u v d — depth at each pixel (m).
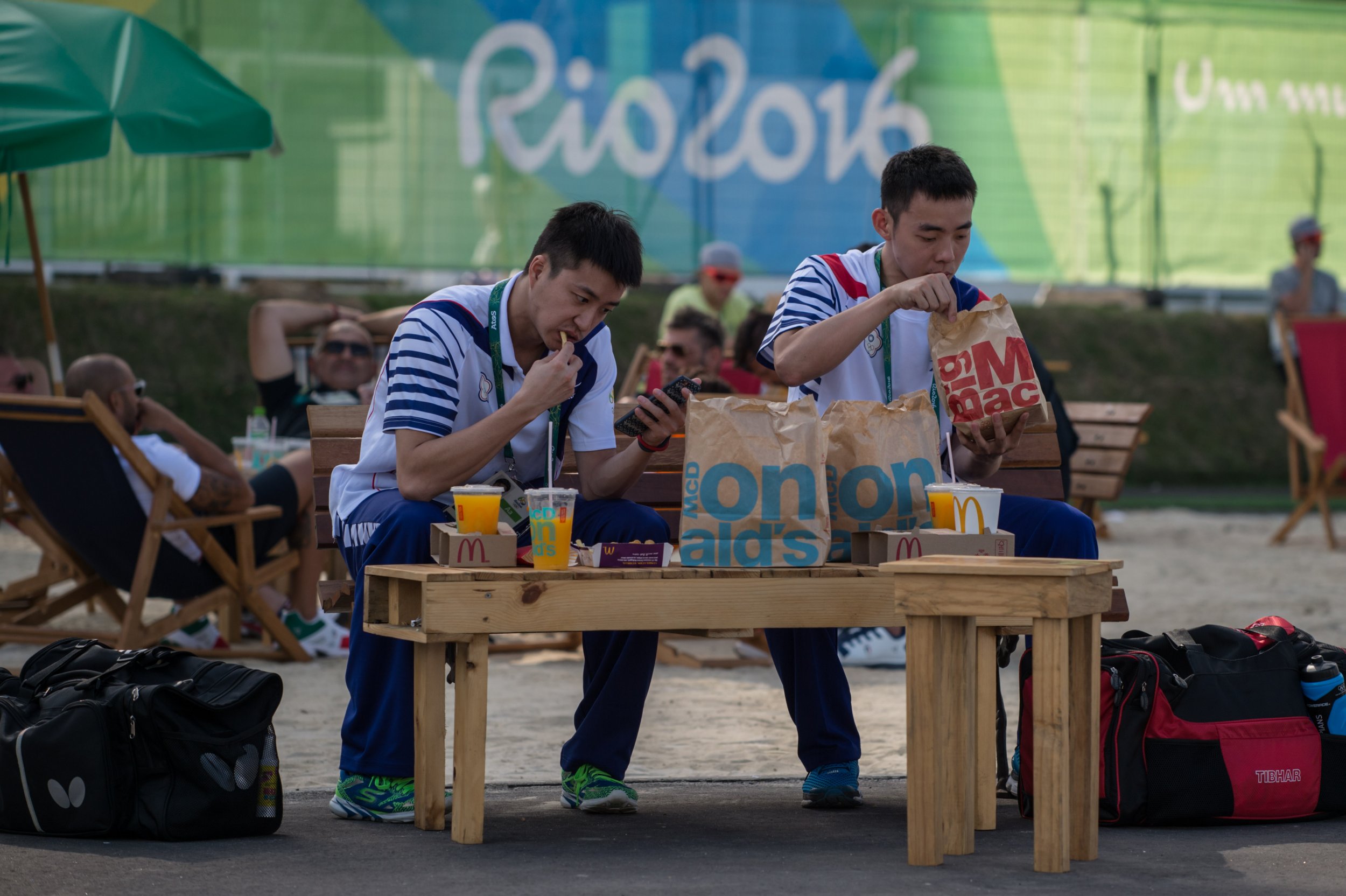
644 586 4.92
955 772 4.83
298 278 21.06
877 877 4.49
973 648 5.02
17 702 5.26
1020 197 23.41
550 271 5.32
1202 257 24.06
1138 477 23.34
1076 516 5.73
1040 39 23.23
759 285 22.17
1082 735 4.77
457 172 21.34
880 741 7.35
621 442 6.65
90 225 20.53
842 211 22.41
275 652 9.96
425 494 5.30
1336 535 18.53
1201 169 23.94
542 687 9.05
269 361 11.30
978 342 5.59
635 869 4.62
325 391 11.26
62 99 8.97
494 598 4.80
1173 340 23.88
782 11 22.11
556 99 21.53
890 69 22.61
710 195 21.98
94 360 9.15
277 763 5.19
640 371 14.16
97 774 5.00
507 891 4.32
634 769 6.67
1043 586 4.43
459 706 4.99
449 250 21.38
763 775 6.53
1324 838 5.18
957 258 5.92
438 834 5.17
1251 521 20.14
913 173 5.82
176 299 20.44
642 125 21.80
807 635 5.79
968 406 5.56
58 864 4.63
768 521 5.09
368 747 5.39
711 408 5.14
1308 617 11.84
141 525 9.23
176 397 20.02
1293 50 24.05
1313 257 22.69
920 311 5.89
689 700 8.66
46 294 10.98
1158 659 5.45
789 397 6.07
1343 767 5.50
